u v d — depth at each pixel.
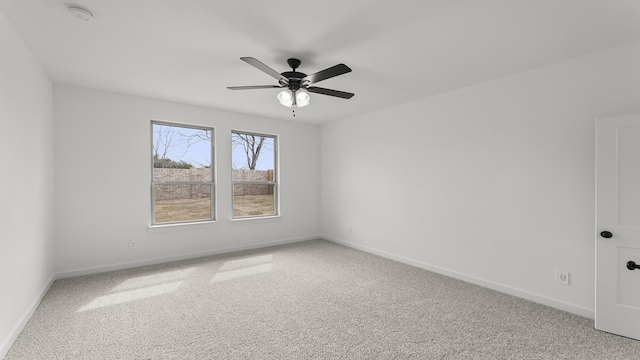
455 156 3.57
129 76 3.18
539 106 2.85
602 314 2.34
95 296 2.96
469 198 3.43
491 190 3.23
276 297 2.98
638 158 2.22
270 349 2.08
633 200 2.24
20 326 2.25
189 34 2.26
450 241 3.63
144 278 3.49
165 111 4.12
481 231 3.32
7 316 2.02
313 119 5.33
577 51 2.51
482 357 2.00
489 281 3.24
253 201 5.10
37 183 2.74
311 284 3.34
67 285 3.23
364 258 4.43
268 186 5.28
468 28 2.15
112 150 3.75
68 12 1.95
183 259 4.29
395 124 4.34
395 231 4.34
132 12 1.96
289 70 2.95
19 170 2.25
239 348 2.09
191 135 4.45
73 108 3.51
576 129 2.62
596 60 2.51
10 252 2.07
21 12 1.95
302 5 1.88
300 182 5.57
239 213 4.93
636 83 2.32
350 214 5.15
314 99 4.02
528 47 2.44
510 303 2.85
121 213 3.82
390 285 3.33
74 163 3.52
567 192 2.68
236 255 4.54
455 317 2.56
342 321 2.49
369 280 3.48
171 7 1.90
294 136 5.49
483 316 2.58
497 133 3.17
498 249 3.17
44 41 2.37
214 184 4.61
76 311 2.62
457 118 3.55
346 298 2.96
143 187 3.97
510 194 3.07
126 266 3.86
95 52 2.58
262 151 5.21
